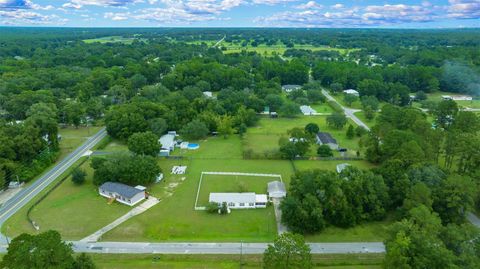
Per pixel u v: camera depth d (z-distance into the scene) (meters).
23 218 62.56
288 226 59.44
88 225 60.38
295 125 122.38
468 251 41.59
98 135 109.94
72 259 41.72
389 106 117.00
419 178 63.03
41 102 118.38
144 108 111.56
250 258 51.84
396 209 63.62
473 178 63.94
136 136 87.94
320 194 60.34
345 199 59.50
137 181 73.62
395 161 68.38
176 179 79.00
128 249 53.91
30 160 82.38
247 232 58.78
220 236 57.59
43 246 39.16
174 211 65.06
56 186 75.31
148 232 58.53
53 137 92.06
